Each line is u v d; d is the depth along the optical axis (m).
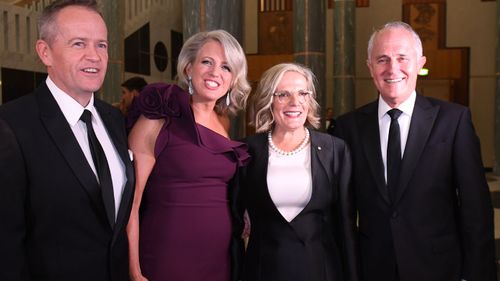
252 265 2.40
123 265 1.85
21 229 1.58
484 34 13.17
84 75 1.72
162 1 13.45
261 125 2.52
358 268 2.40
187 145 2.24
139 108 2.23
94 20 1.74
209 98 2.36
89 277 1.72
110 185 1.78
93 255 1.73
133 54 12.07
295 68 2.44
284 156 2.45
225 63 2.35
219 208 2.34
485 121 13.27
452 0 13.27
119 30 8.50
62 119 1.72
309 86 2.46
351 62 11.63
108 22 8.31
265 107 2.44
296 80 2.40
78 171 1.69
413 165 2.27
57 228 1.66
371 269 2.35
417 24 13.48
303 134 2.50
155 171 2.25
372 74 2.37
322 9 8.41
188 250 2.25
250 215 2.48
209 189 2.30
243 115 4.06
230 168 2.37
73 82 1.72
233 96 2.47
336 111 11.71
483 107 13.27
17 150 1.59
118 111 2.06
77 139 1.77
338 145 2.47
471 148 2.25
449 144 2.27
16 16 8.66
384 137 2.39
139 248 2.27
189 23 4.36
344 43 11.56
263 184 2.38
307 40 8.33
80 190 1.69
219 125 2.52
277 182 2.39
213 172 2.30
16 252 1.56
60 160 1.67
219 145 2.32
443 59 13.44
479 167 2.26
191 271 2.26
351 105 11.64
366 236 2.38
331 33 13.88
